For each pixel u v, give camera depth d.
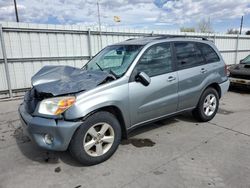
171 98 3.90
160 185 2.64
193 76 4.23
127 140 3.89
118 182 2.72
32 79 3.55
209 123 4.71
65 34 8.51
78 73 3.65
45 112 2.85
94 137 3.04
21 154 3.47
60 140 2.79
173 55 4.00
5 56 7.34
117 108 3.20
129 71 3.36
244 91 8.16
